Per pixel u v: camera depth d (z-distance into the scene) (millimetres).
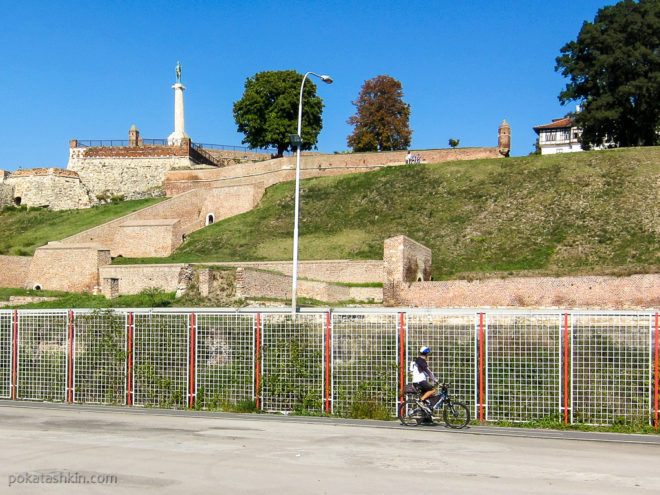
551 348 19594
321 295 42156
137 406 20828
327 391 19484
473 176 62875
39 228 70875
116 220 63000
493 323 19875
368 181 66938
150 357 21188
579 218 52375
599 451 14352
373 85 92375
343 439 15414
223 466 12305
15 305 42375
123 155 85375
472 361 19188
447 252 51938
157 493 10438
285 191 69875
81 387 21703
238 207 69250
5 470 11906
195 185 78312
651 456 13867
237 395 20172
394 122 91375
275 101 84562
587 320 19859
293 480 11289
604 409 18062
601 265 46094
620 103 66938
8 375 22844
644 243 47281
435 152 71000
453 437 15953
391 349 19297
